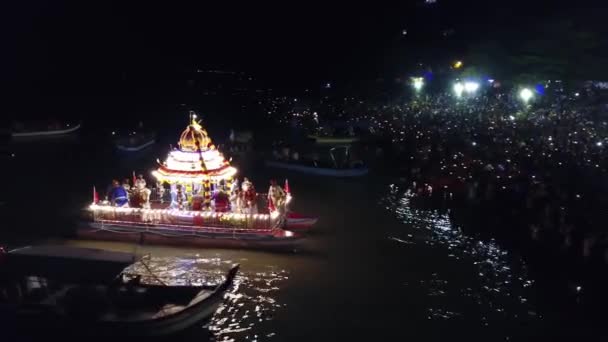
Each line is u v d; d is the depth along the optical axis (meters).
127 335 13.57
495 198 25.47
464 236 21.78
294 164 34.75
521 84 38.44
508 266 18.75
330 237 21.81
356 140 44.62
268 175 33.53
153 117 60.41
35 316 13.67
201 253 19.75
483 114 40.16
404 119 46.62
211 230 20.22
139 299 14.41
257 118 58.25
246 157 39.22
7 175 32.72
